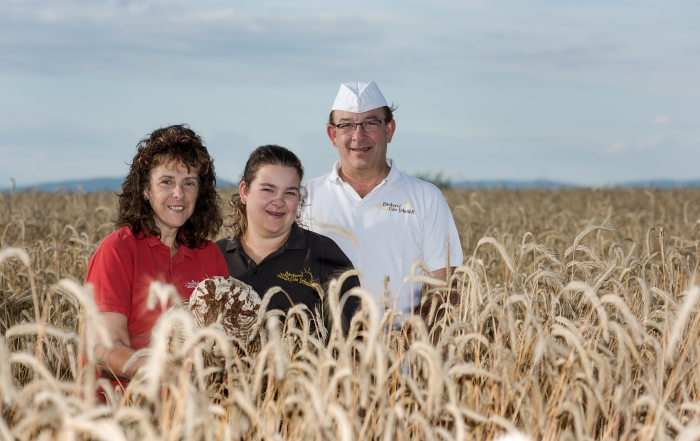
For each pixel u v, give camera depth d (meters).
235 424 2.75
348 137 5.04
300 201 4.74
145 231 3.66
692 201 21.44
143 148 3.67
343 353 2.65
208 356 2.93
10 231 9.44
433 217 5.21
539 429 2.86
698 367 3.15
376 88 5.14
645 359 3.60
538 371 3.09
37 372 2.65
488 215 14.25
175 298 2.28
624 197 22.59
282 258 4.28
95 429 2.02
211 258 4.02
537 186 25.84
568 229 12.05
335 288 2.82
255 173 4.20
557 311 4.33
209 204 3.95
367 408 2.89
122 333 3.37
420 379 3.22
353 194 5.14
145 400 2.83
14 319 5.48
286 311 4.16
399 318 4.46
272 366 2.81
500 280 7.25
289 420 2.85
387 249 5.09
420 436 2.83
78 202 16.64
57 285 2.68
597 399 2.82
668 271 5.19
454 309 3.56
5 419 2.79
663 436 2.72
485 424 2.96
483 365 3.47
